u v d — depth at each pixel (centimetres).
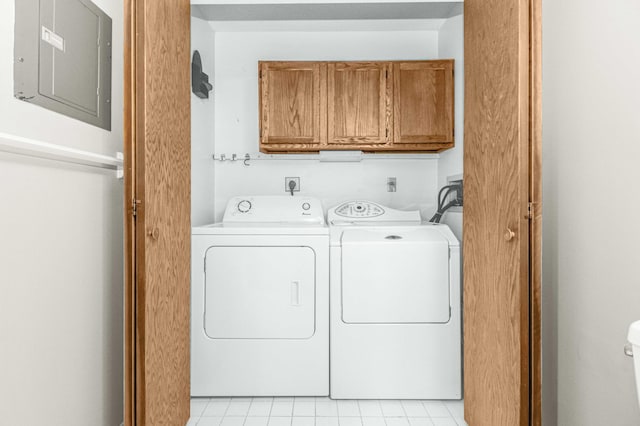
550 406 154
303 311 210
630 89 112
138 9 125
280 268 211
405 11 256
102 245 144
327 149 262
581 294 134
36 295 109
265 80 257
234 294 211
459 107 252
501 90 138
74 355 126
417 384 208
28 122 105
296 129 258
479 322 161
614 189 119
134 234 125
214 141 289
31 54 106
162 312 144
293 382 210
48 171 114
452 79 258
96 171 140
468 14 173
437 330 208
